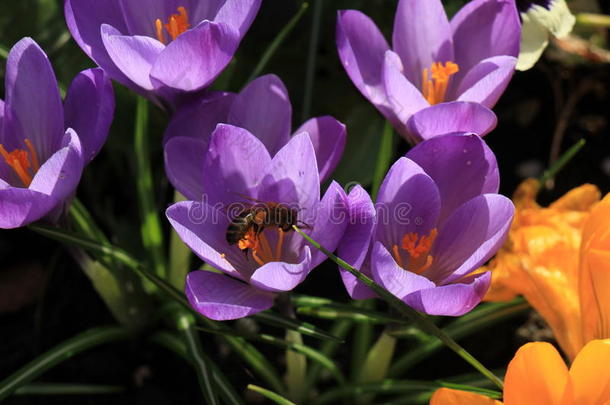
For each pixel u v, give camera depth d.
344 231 0.31
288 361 0.36
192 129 0.33
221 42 0.32
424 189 0.32
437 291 0.30
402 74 0.33
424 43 0.35
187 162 0.33
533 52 0.38
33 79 0.33
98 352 0.39
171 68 0.32
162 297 0.38
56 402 0.38
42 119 0.33
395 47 0.35
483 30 0.35
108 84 0.32
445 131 0.33
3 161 0.34
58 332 0.40
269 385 0.38
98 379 0.39
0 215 0.32
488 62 0.34
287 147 0.31
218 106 0.33
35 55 0.33
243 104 0.33
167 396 0.39
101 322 0.40
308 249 0.31
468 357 0.32
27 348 0.40
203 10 0.34
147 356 0.39
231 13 0.33
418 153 0.32
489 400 0.31
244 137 0.32
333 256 0.31
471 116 0.32
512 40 0.34
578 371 0.31
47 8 0.40
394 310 0.33
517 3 0.38
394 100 0.33
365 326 0.37
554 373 0.31
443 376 0.39
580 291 0.33
